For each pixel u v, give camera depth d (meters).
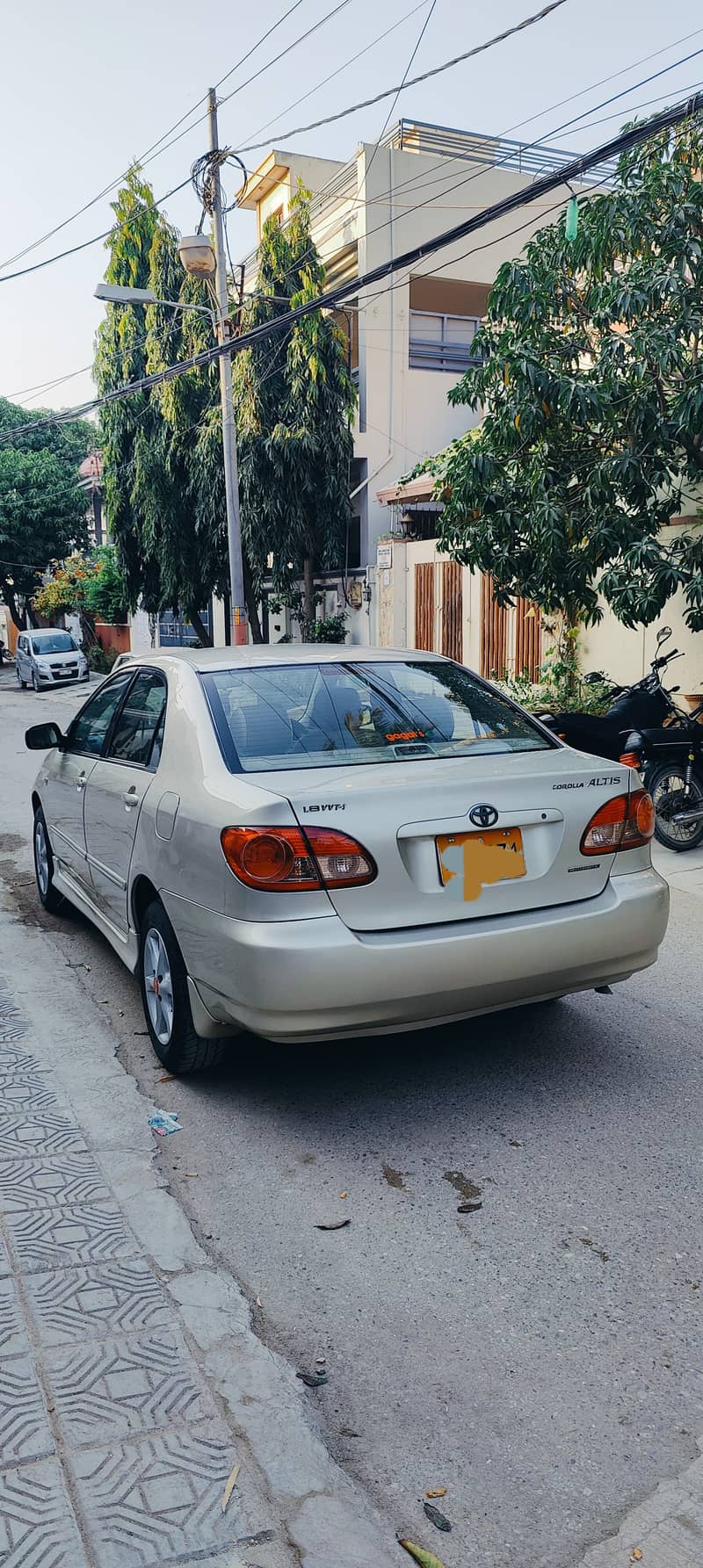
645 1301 2.82
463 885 3.59
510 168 19.75
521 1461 2.30
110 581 32.28
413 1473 2.26
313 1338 2.69
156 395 18.62
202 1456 2.24
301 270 16.83
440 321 20.38
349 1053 4.38
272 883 3.39
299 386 16.77
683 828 7.95
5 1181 3.36
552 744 4.33
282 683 4.28
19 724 19.20
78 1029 4.68
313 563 19.50
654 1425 2.39
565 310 9.02
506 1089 4.04
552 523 8.61
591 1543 2.09
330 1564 2.02
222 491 17.88
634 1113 3.84
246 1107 3.92
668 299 8.14
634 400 8.22
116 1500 2.12
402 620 16.75
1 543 38.81
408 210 19.31
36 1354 2.54
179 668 4.55
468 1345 2.66
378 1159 3.54
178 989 3.98
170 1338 2.61
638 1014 4.80
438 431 20.42
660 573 8.33
